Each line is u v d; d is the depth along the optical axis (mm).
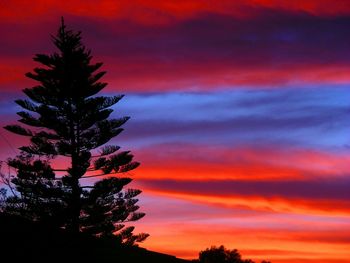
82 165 44844
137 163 46812
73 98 45281
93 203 45375
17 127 44594
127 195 46938
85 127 45406
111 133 45625
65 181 44594
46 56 45219
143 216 47719
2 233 28453
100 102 45125
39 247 28750
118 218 46969
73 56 45375
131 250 35438
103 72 46250
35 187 44000
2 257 26516
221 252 59531
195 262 37500
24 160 44312
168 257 36562
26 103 44688
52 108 45219
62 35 45625
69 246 30672
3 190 40938
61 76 44969
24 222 30719
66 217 44562
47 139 45062
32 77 45500
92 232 45531
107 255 32688
